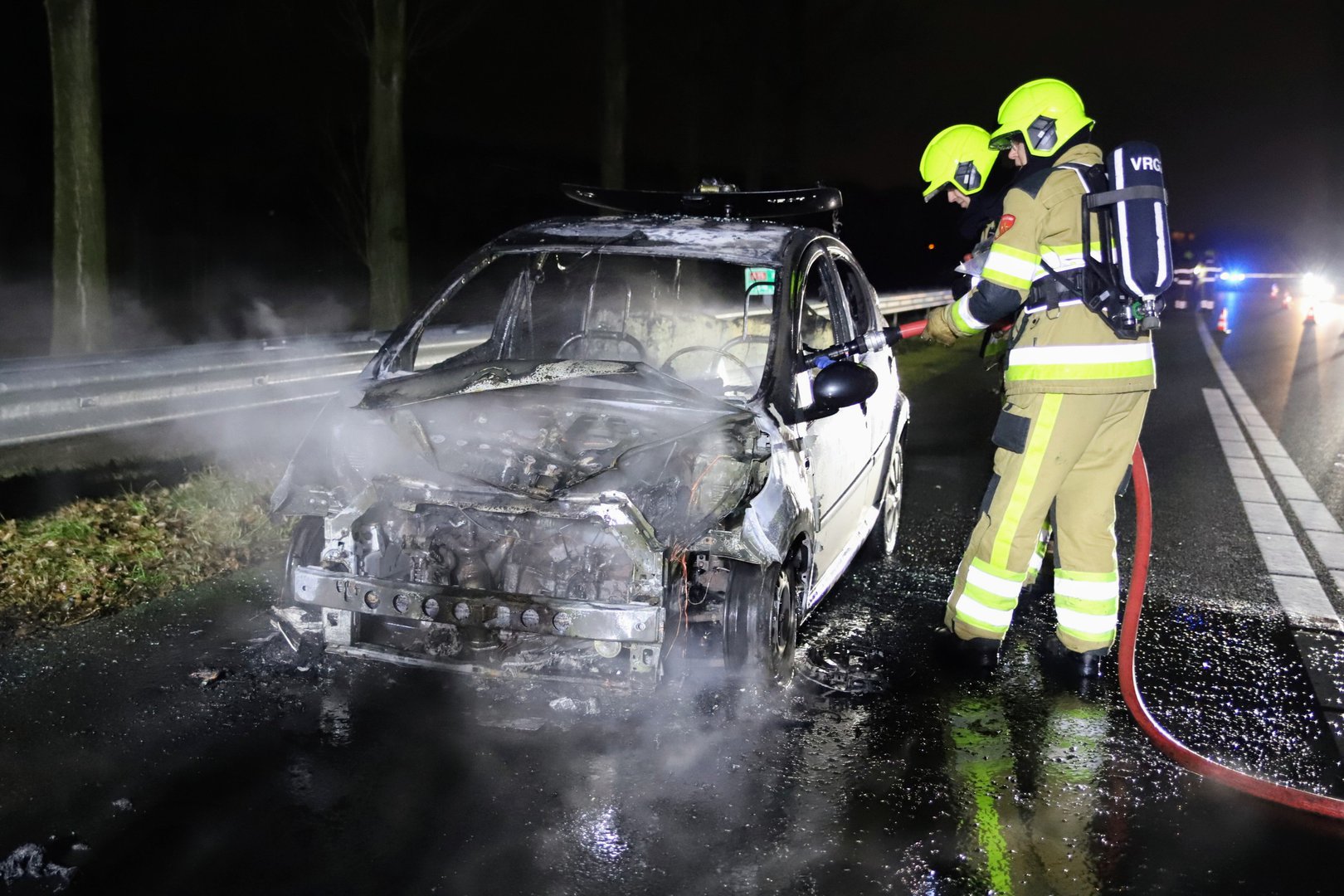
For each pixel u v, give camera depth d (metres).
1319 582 6.27
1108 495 4.70
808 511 4.31
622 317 5.46
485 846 3.21
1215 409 12.79
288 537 6.14
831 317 5.35
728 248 4.85
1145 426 11.47
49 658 4.43
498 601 3.81
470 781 3.59
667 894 3.02
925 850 3.31
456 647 4.04
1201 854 3.39
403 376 4.49
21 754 3.66
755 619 4.10
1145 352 4.47
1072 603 4.77
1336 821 3.64
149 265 18.48
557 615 3.76
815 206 5.73
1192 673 4.92
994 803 3.63
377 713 4.06
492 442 4.23
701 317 5.42
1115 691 4.67
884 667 4.80
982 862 3.27
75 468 6.30
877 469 5.89
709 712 4.16
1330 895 3.20
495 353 5.46
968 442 10.47
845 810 3.53
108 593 5.14
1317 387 14.95
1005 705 4.45
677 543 3.86
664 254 4.80
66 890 2.93
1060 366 4.45
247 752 3.73
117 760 3.64
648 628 3.73
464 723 4.00
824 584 4.98
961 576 4.85
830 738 4.05
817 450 4.59
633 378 4.18
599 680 3.85
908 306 20.11
